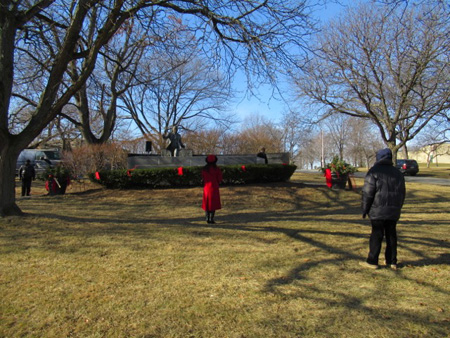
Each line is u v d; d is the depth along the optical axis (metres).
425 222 7.96
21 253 5.14
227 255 5.16
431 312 3.36
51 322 3.13
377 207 4.56
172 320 3.17
